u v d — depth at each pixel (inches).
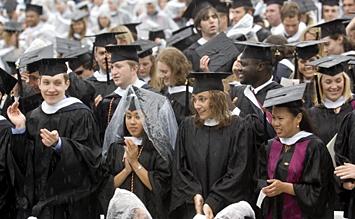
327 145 946.1
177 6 2031.3
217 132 944.9
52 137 927.7
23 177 963.3
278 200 905.5
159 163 956.0
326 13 1488.7
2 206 958.4
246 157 930.7
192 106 1013.2
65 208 965.2
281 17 1421.0
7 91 1006.4
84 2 2215.8
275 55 1122.0
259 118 981.2
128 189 951.0
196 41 1359.5
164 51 1082.7
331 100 982.4
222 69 1139.3
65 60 986.1
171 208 941.2
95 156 958.4
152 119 962.1
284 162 907.4
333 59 988.6
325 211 908.0
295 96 909.8
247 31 1341.0
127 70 1073.5
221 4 1440.7
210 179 935.7
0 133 957.2
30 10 1926.7
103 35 1204.5
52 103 976.3
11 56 1371.8
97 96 1155.9
